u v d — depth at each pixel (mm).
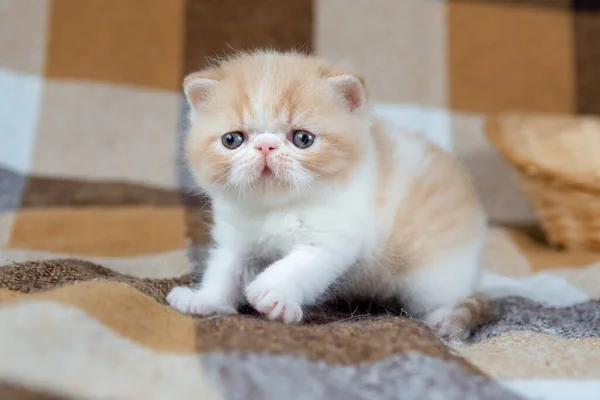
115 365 269
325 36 574
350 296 382
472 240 377
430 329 323
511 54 603
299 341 292
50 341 271
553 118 553
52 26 536
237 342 287
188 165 363
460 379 280
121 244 425
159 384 265
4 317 277
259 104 336
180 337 290
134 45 546
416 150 386
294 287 336
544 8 616
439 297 371
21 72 525
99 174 520
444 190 376
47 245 412
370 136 366
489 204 552
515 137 523
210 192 356
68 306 286
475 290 378
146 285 351
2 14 526
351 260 354
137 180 521
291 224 348
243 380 270
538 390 283
